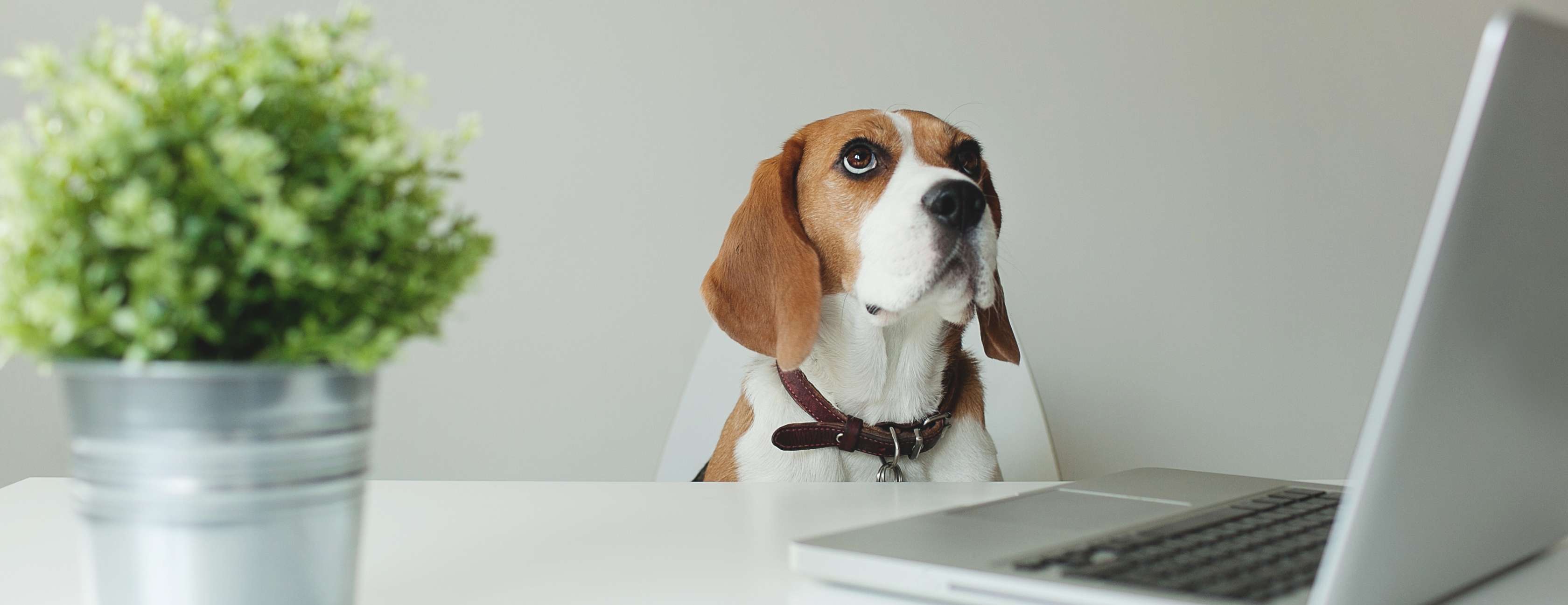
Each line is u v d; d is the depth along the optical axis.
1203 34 2.54
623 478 2.37
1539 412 0.51
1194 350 2.55
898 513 0.86
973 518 0.71
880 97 2.45
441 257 0.47
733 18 2.40
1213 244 2.55
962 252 1.45
